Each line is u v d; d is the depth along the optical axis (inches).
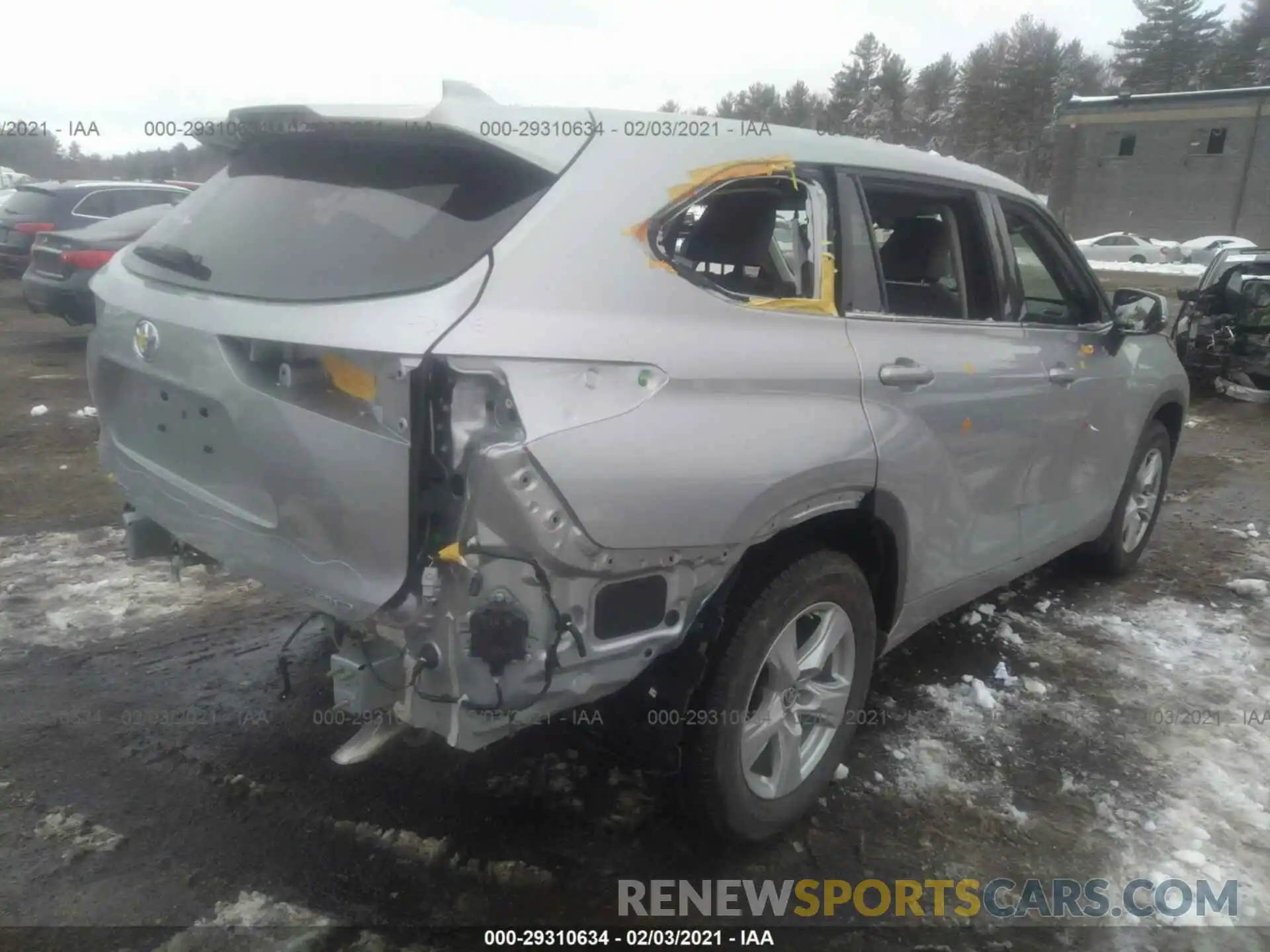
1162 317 179.3
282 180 105.3
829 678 119.6
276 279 93.8
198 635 159.6
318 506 88.2
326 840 111.7
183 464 104.7
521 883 106.4
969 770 132.4
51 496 227.3
